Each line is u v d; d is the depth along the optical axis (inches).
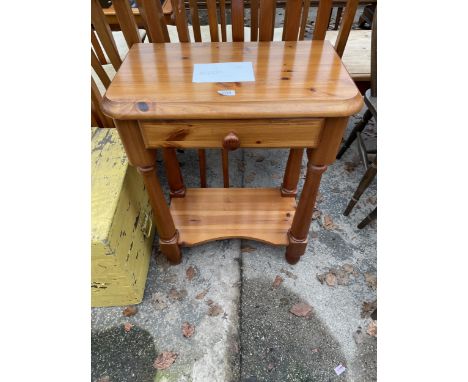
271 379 40.3
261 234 48.9
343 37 37.9
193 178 70.2
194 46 37.7
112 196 38.9
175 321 45.4
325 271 51.3
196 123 29.2
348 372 40.8
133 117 28.0
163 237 46.4
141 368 41.3
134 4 70.5
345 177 68.3
